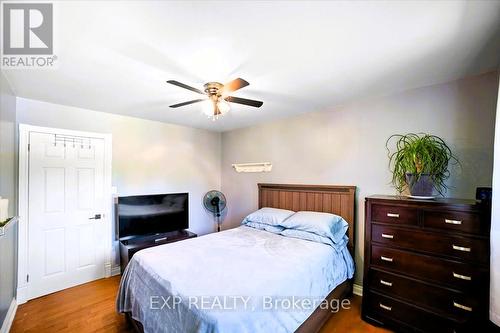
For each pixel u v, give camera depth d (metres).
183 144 4.08
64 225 2.86
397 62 1.81
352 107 2.80
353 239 2.73
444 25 1.36
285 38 1.49
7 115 2.16
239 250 2.23
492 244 1.41
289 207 3.38
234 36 1.46
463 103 2.10
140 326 1.84
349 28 1.39
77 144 2.97
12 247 2.34
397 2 1.17
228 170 4.48
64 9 1.21
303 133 3.29
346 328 2.12
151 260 1.99
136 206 3.33
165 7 1.21
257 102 2.09
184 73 1.98
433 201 1.88
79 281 2.96
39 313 2.34
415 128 2.35
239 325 1.29
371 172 2.64
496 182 1.38
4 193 2.11
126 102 2.77
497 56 1.71
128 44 1.55
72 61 1.78
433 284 1.85
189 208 4.14
